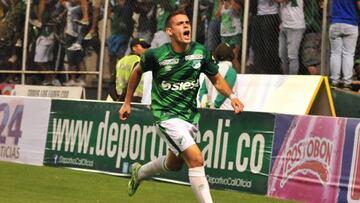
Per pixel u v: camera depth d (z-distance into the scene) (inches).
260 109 893.2
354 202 661.9
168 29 556.4
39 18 1247.5
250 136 767.1
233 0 998.4
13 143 1044.5
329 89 853.2
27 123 1025.5
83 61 1189.1
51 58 1234.6
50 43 1234.0
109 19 1144.8
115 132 904.3
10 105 1056.8
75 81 1210.0
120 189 778.2
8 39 1304.1
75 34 1197.1
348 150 674.2
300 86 871.7
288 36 941.2
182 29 547.5
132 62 959.6
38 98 1016.2
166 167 589.9
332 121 693.3
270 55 967.0
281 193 731.4
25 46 1268.5
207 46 1031.6
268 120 753.6
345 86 894.4
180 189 789.2
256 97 909.8
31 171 919.7
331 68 898.1
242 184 769.6
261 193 751.1
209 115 807.1
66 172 917.2
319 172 698.8
